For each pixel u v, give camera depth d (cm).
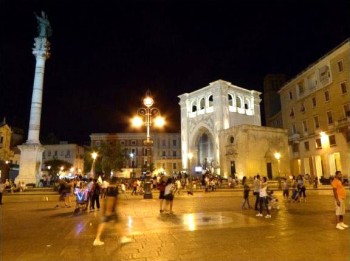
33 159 3450
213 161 5566
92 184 1673
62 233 949
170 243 784
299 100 4881
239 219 1209
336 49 3962
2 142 6034
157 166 7712
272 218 1232
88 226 1084
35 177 3434
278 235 874
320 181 3881
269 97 7094
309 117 4634
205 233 916
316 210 1507
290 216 1286
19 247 760
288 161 5003
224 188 3547
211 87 5906
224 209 1609
